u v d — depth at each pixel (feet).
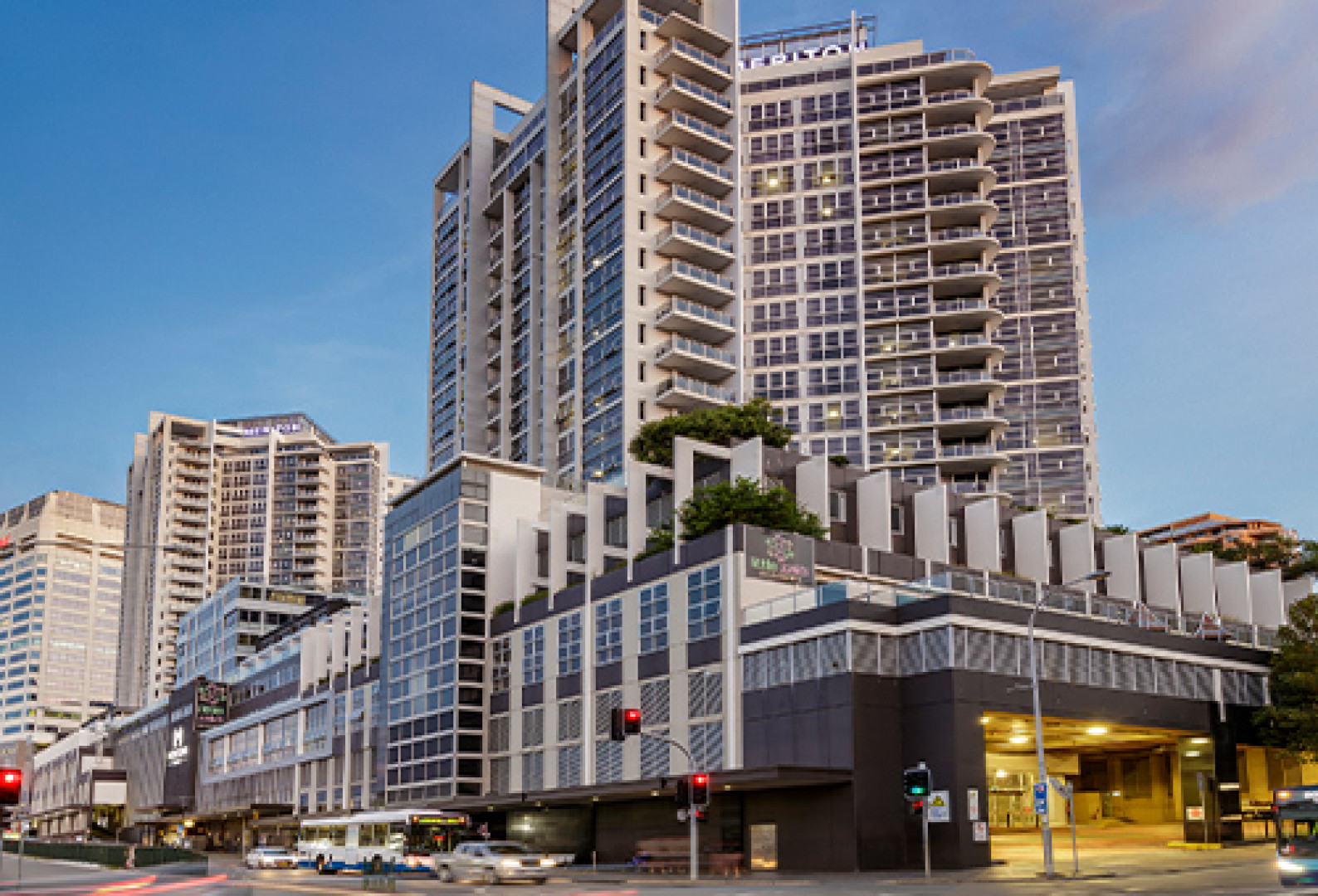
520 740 230.07
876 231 398.01
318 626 330.75
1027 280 408.87
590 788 180.34
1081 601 176.76
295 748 332.19
